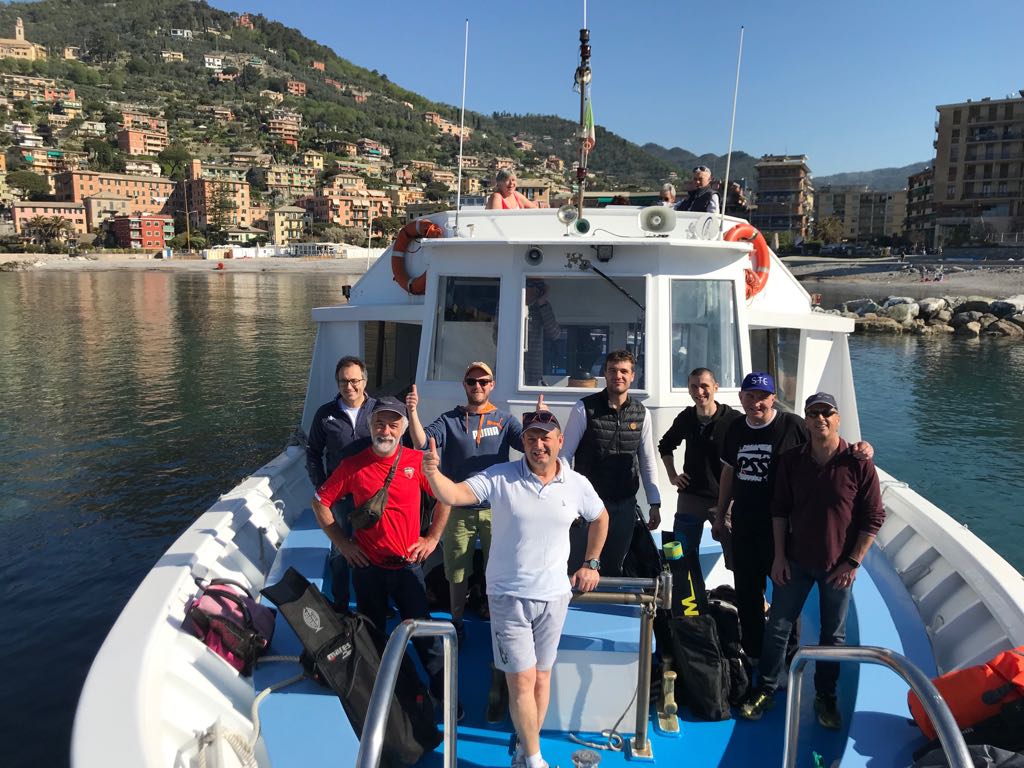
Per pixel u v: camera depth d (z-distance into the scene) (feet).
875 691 11.64
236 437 56.95
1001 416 63.72
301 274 348.59
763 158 378.53
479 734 11.65
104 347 102.83
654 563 13.69
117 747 9.16
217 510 16.49
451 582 13.51
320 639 11.27
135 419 62.39
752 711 11.79
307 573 14.55
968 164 304.09
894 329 124.77
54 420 62.08
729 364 16.07
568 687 11.30
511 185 20.06
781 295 21.56
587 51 16.24
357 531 12.32
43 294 206.49
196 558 14.06
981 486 45.42
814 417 11.25
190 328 125.80
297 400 69.41
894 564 16.65
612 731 11.31
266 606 14.05
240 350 100.22
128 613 12.07
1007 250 261.65
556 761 10.87
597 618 12.10
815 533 11.40
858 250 321.32
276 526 17.76
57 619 30.17
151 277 312.71
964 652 12.70
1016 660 10.30
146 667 10.71
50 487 45.83
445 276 16.10
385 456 12.23
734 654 12.39
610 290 15.75
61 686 25.75
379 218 586.04
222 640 12.27
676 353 15.88
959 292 183.11
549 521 10.11
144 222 518.78
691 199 22.31
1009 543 37.68
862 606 13.98
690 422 14.35
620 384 12.84
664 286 15.67
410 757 10.84
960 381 79.71
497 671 11.84
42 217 502.79
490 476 10.30
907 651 12.96
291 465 20.48
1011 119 294.46
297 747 10.47
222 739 10.14
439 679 12.37
